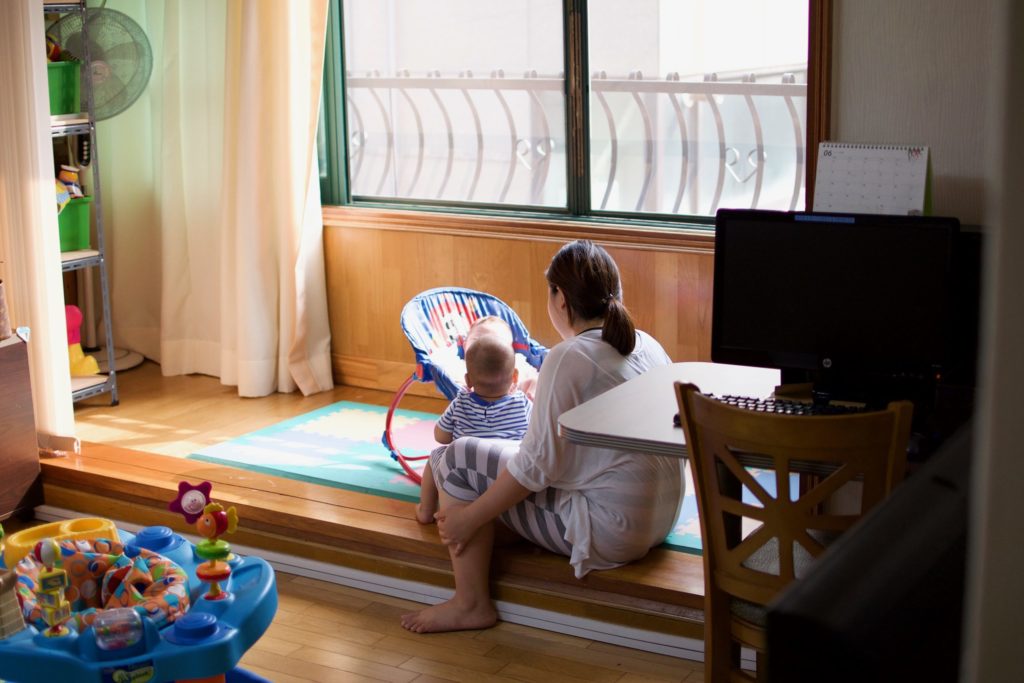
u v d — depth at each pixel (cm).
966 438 124
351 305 491
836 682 86
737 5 402
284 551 356
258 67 461
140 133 523
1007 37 60
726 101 411
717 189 421
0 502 386
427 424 446
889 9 281
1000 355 63
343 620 323
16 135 395
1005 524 64
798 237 260
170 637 227
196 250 509
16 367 386
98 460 407
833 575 95
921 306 252
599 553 301
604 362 286
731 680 237
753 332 266
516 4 443
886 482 212
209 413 464
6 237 401
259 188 471
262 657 302
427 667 294
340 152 492
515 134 456
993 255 62
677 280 414
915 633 90
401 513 352
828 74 290
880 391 258
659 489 301
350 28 483
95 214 500
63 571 230
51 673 222
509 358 337
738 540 251
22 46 391
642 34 420
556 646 303
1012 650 65
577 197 445
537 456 289
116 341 541
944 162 283
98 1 502
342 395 486
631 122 431
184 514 251
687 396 226
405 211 472
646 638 298
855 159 284
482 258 455
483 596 312
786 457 215
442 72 467
